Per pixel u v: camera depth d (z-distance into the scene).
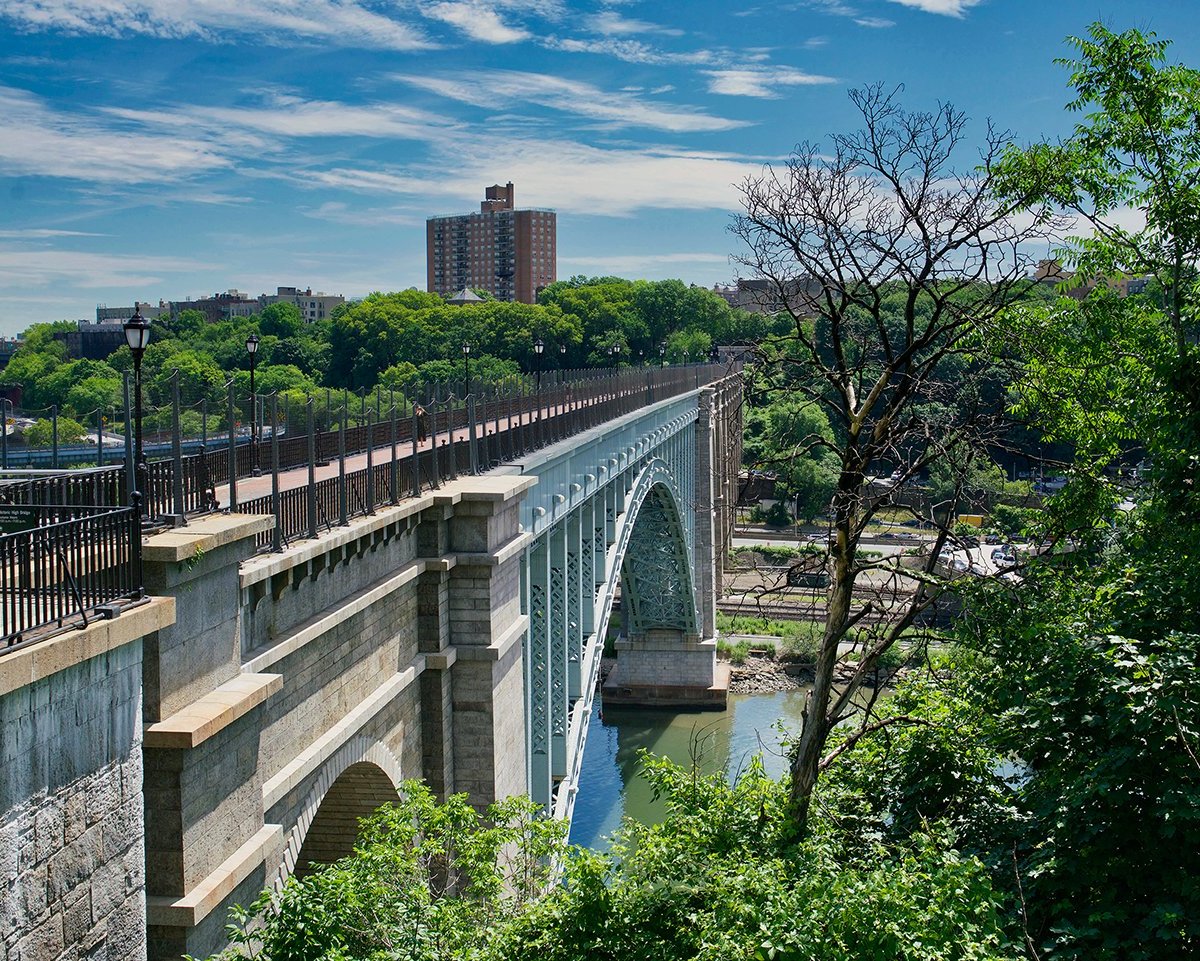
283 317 145.62
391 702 27.28
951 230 22.22
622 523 57.09
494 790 29.92
